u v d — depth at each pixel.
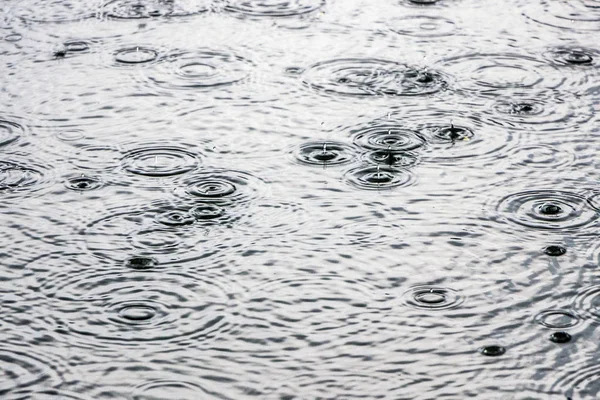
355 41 5.96
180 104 5.14
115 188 4.34
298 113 5.03
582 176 4.40
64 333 3.37
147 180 4.40
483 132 4.82
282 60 5.70
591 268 3.71
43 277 3.70
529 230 3.98
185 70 5.57
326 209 4.16
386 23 6.27
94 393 3.06
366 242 3.91
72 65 5.64
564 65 5.60
